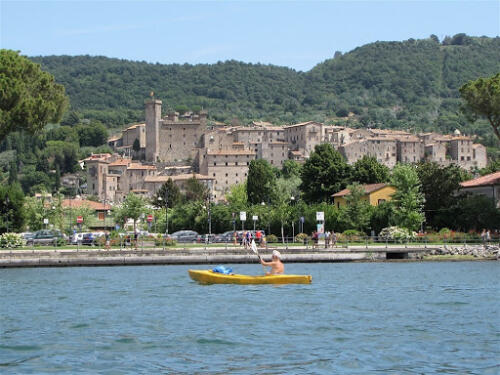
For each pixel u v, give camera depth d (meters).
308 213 120.62
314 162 152.50
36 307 47.38
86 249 90.56
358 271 74.25
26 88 99.94
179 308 46.66
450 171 120.06
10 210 116.94
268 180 184.25
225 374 28.80
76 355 32.34
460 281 63.06
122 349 33.59
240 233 114.31
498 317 42.31
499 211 108.88
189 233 122.75
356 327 39.25
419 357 31.70
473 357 31.69
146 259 83.56
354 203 114.94
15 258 80.81
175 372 29.16
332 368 29.69
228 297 52.22
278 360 31.17
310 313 44.34
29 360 31.38
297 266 81.69
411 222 107.88
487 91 114.38
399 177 110.12
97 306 47.75
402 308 46.31
